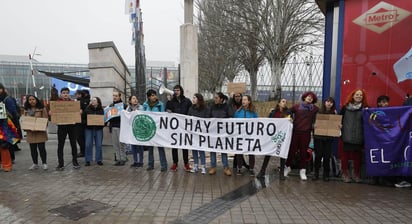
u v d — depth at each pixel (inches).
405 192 199.6
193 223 149.8
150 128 258.1
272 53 631.8
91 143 276.4
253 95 684.1
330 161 249.1
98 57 395.9
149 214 161.5
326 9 265.0
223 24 673.0
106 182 222.2
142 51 473.7
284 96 429.1
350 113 218.1
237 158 250.8
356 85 247.9
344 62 252.1
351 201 182.2
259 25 630.5
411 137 201.2
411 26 225.0
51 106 248.1
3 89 268.1
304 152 229.0
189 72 358.3
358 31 244.7
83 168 267.0
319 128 222.4
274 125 229.5
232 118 240.5
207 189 206.7
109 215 159.6
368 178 231.0
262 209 169.3
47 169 261.6
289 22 620.1
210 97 889.5
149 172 253.3
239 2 634.2
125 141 267.4
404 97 229.5
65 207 170.7
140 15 470.6
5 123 249.1
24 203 177.0
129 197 189.0
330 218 156.3
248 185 216.5
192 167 273.0
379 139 209.0
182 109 256.2
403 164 203.6
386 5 232.2
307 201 182.5
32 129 248.7
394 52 231.6
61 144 259.1
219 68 830.5
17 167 269.6
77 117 258.8
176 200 184.1
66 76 552.1
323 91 270.4
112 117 278.2
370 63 241.3
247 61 749.9
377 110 209.6
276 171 260.5
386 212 164.4
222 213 163.5
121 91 472.7
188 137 249.8
